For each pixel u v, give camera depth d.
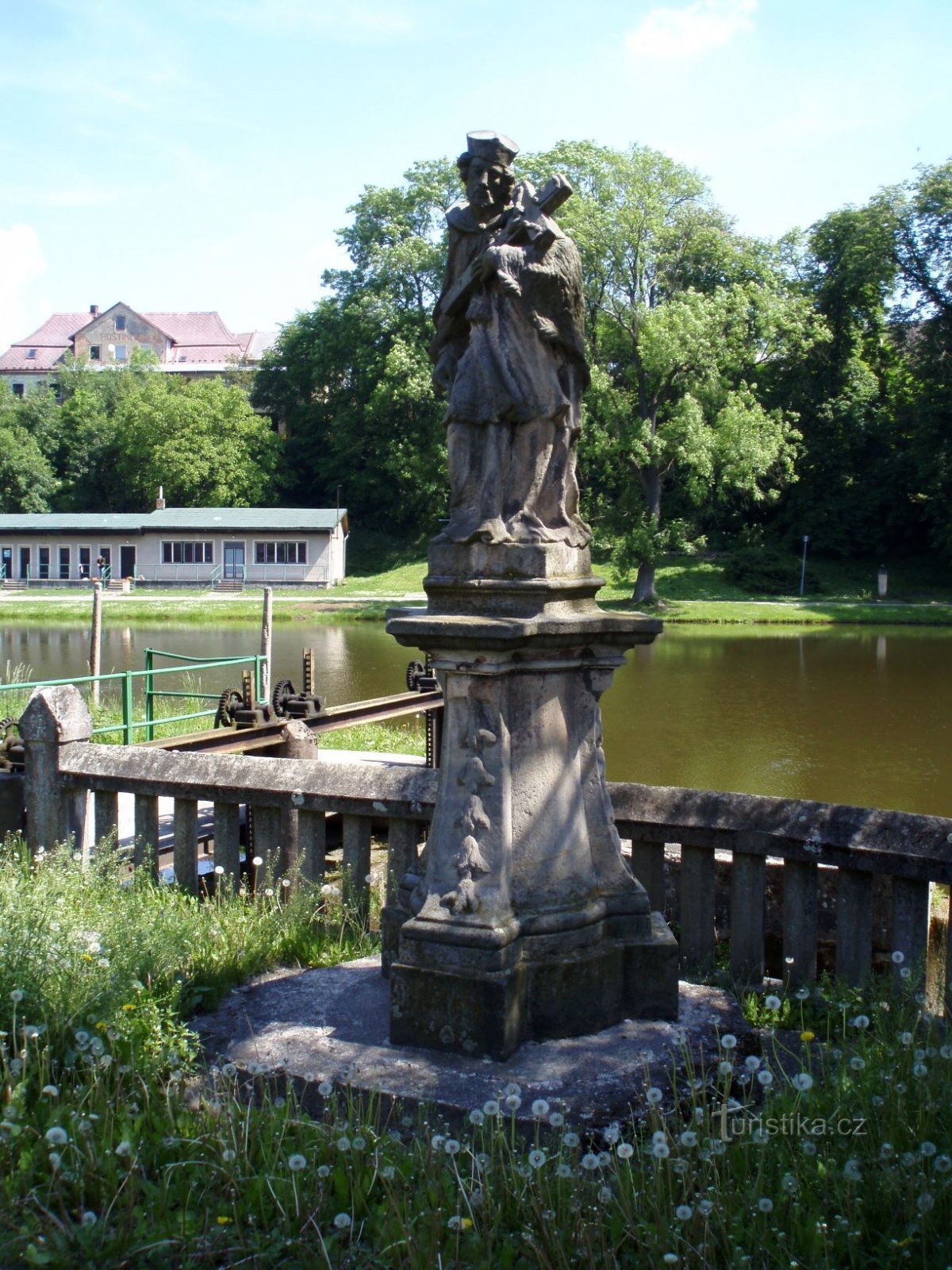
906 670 26.39
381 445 60.38
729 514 53.66
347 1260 3.03
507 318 4.48
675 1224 3.02
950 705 20.98
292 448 69.12
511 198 4.72
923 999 4.33
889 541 52.81
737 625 39.22
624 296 41.31
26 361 96.38
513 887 4.33
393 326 57.84
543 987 4.25
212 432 65.81
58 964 4.30
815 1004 4.67
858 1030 4.30
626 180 40.28
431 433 55.00
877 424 52.53
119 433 68.00
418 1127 3.60
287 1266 3.04
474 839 4.29
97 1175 3.29
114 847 6.21
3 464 66.69
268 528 54.22
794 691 22.98
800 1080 3.34
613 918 4.49
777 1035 4.43
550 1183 3.22
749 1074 3.67
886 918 5.55
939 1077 3.61
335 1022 4.43
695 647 31.98
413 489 59.34
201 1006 4.62
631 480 44.03
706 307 39.38
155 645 31.20
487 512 4.41
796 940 4.83
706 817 4.96
